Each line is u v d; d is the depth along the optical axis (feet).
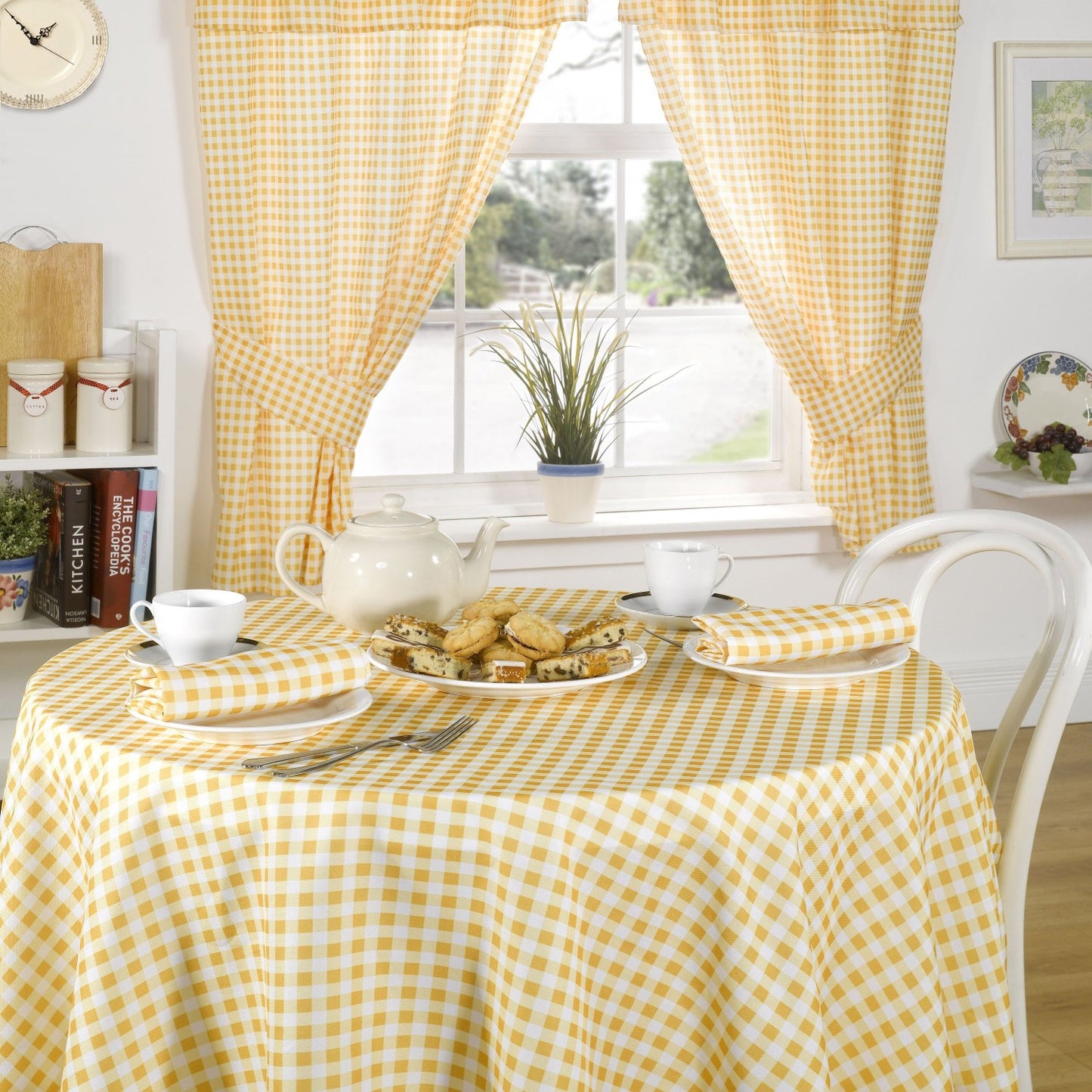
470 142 9.36
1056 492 10.80
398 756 4.03
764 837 3.81
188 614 4.54
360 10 9.06
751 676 4.78
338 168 9.25
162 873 3.89
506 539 10.30
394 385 10.97
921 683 4.85
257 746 4.10
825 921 3.98
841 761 4.00
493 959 3.77
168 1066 3.90
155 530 8.86
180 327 9.55
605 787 3.76
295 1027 3.73
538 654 4.70
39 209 9.19
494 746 4.15
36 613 9.20
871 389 10.48
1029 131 11.16
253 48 9.00
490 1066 3.84
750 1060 3.79
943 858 4.45
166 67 9.28
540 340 10.61
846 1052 4.10
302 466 9.45
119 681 4.81
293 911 3.72
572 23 10.72
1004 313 11.35
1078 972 7.50
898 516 10.79
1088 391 11.52
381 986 3.79
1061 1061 6.57
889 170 10.25
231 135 9.08
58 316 9.09
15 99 9.00
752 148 10.08
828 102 10.08
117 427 8.77
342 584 5.13
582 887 3.68
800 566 11.09
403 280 9.53
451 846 3.72
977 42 10.96
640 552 10.64
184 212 9.45
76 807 4.11
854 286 10.33
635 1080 3.81
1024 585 11.78
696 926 3.79
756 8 9.86
